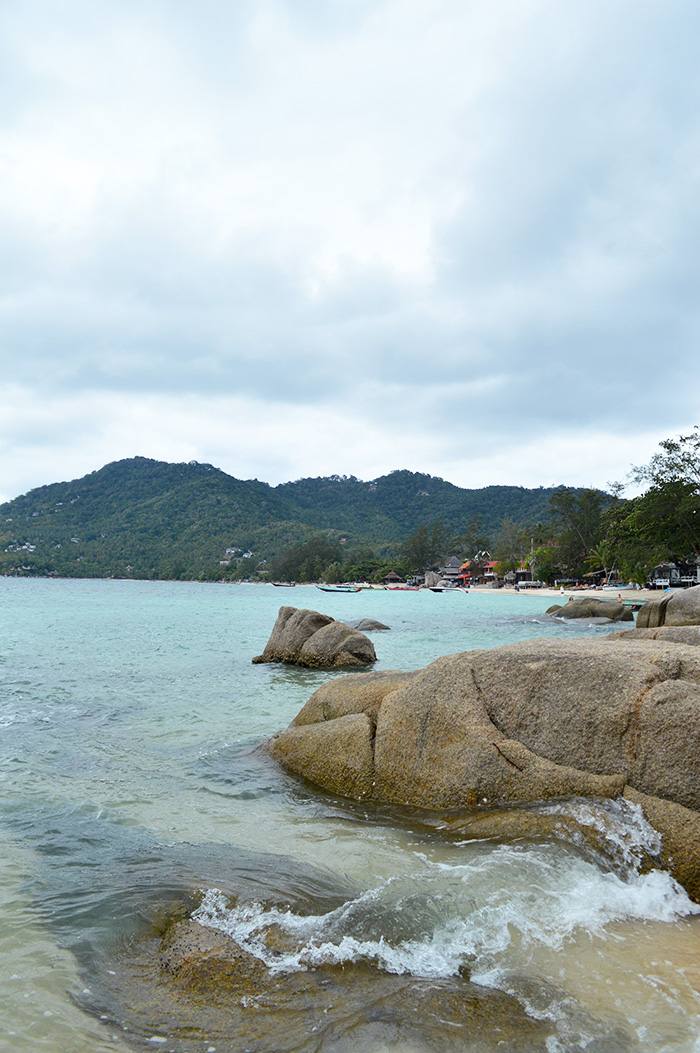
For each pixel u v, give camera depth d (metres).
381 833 6.44
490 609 60.25
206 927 4.63
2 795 7.66
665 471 58.28
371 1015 3.67
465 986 3.97
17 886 5.31
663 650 7.20
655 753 6.13
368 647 19.22
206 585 191.75
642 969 4.18
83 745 10.02
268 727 11.19
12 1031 3.56
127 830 6.59
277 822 6.80
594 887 5.24
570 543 111.75
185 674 17.50
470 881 5.30
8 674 17.53
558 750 6.65
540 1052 3.35
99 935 4.56
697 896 5.19
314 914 4.81
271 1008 3.75
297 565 193.50
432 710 7.54
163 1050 3.42
